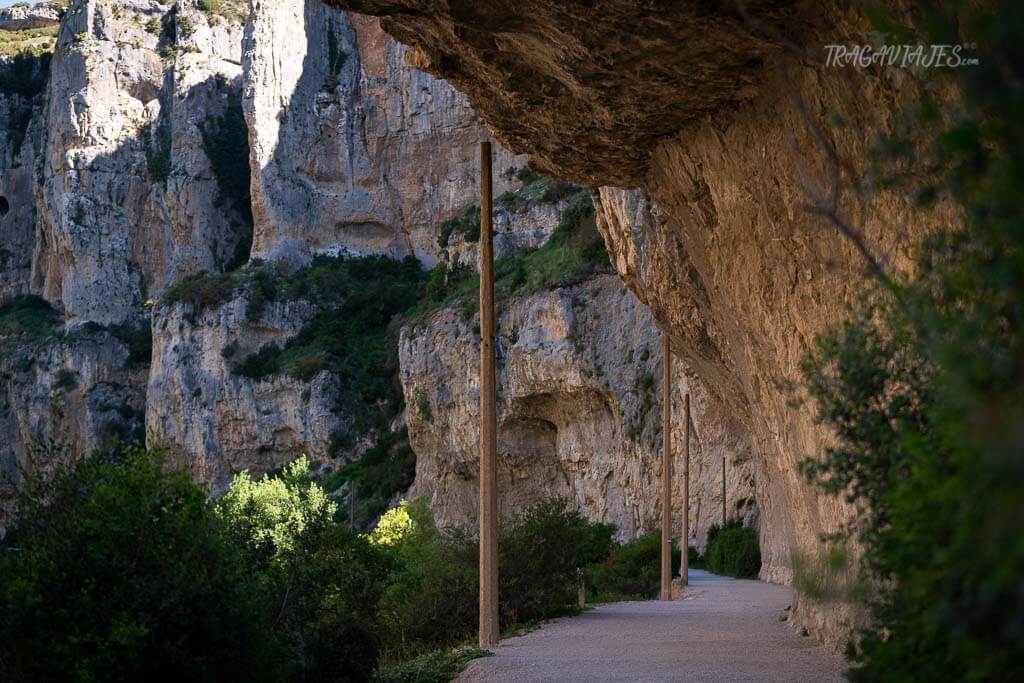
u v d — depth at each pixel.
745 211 12.44
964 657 3.26
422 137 112.38
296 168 111.75
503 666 13.48
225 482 96.31
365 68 116.25
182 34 124.56
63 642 7.36
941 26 4.05
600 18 9.85
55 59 125.94
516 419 65.12
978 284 3.75
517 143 14.47
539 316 62.62
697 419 52.66
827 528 11.14
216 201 119.62
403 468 82.25
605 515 58.19
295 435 95.00
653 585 33.19
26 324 120.31
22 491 8.45
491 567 15.60
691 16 9.51
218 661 8.25
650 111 12.25
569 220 70.81
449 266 82.69
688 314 21.56
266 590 10.52
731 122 11.91
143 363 114.12
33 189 136.88
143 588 7.73
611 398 58.28
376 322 103.50
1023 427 2.40
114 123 122.19
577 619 21.44
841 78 8.57
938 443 3.94
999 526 2.43
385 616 20.17
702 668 12.46
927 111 4.03
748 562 41.38
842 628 12.94
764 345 13.20
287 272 107.38
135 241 120.62
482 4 10.34
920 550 3.49
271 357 99.19
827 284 10.30
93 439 108.88
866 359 5.24
